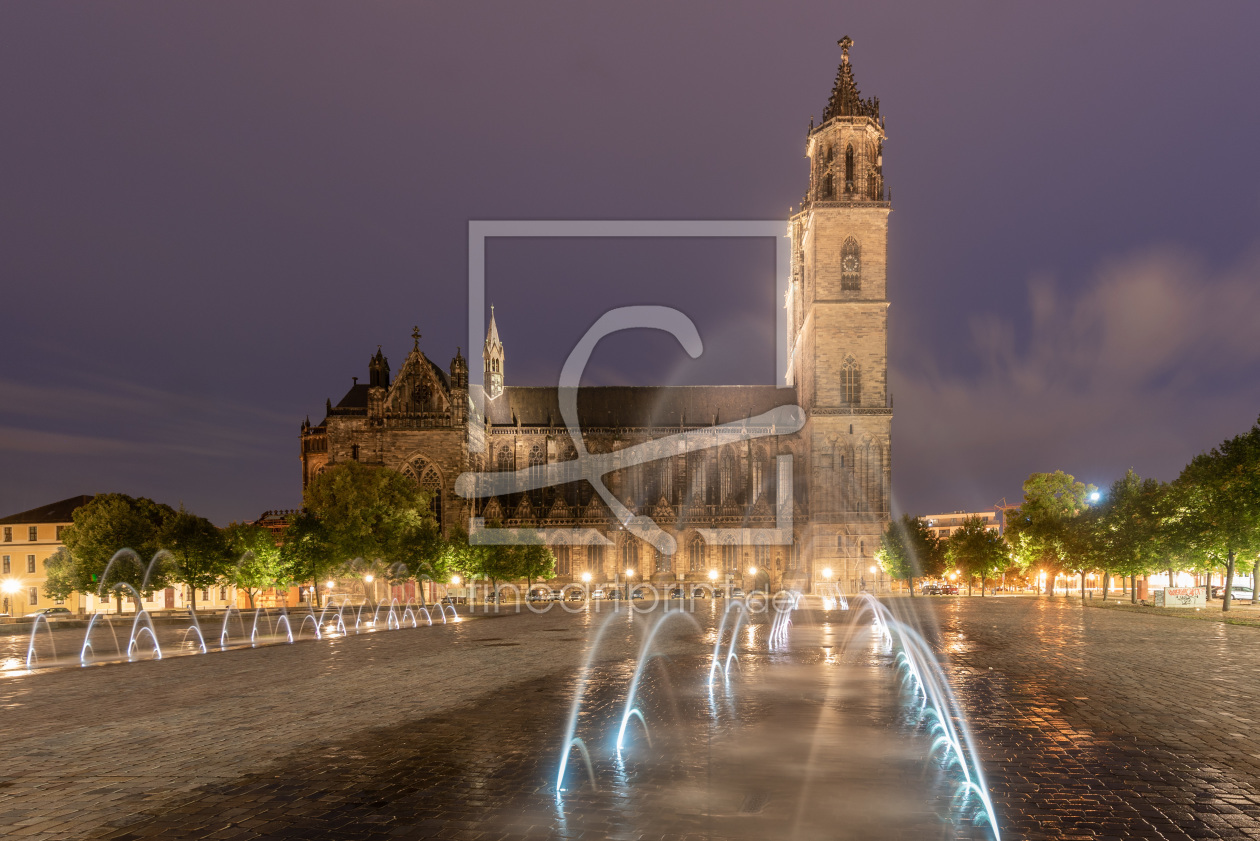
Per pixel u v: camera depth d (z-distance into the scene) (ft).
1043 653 120.98
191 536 259.19
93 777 51.72
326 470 385.29
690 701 78.33
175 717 73.00
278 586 306.96
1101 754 55.77
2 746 61.31
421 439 456.04
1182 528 233.76
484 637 163.73
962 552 382.83
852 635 157.07
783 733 62.95
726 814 43.04
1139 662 108.78
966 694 81.56
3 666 117.80
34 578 397.80
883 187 461.78
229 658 126.11
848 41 458.91
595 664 111.04
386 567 345.72
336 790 48.26
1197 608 262.67
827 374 448.24
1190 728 64.28
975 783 48.67
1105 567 281.74
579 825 41.42
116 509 278.87
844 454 443.32
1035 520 365.20
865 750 57.21
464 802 45.57
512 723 68.18
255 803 45.78
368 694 85.51
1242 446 214.90
